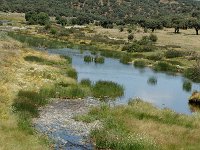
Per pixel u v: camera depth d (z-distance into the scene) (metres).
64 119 37.78
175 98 55.50
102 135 31.70
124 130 34.00
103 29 170.75
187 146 30.83
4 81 49.25
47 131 33.41
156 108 43.97
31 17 177.75
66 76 61.78
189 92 60.78
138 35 148.62
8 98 40.69
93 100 48.41
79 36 136.50
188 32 169.88
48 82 54.19
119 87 56.50
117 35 146.75
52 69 65.50
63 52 98.56
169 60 94.62
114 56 100.19
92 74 69.19
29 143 28.19
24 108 38.56
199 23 159.00
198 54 101.12
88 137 32.84
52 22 186.62
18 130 30.84
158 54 98.38
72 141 31.50
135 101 46.91
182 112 46.72
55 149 29.16
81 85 55.38
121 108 41.88
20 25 163.00
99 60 86.88
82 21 199.88
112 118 37.69
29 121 34.78
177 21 186.62
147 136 31.92
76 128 35.09
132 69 81.00
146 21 180.25
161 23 185.50
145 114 40.16
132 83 64.31
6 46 80.38
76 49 108.56
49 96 47.31
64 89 50.25
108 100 49.31
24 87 48.91
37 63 70.12
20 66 63.34
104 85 56.66
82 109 42.78
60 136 32.50
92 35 142.62
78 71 71.19
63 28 158.50
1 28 143.00
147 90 59.50
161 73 79.31
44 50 97.56
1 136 28.14
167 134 33.59
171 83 68.31
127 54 104.00
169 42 130.12
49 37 130.88
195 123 38.50
